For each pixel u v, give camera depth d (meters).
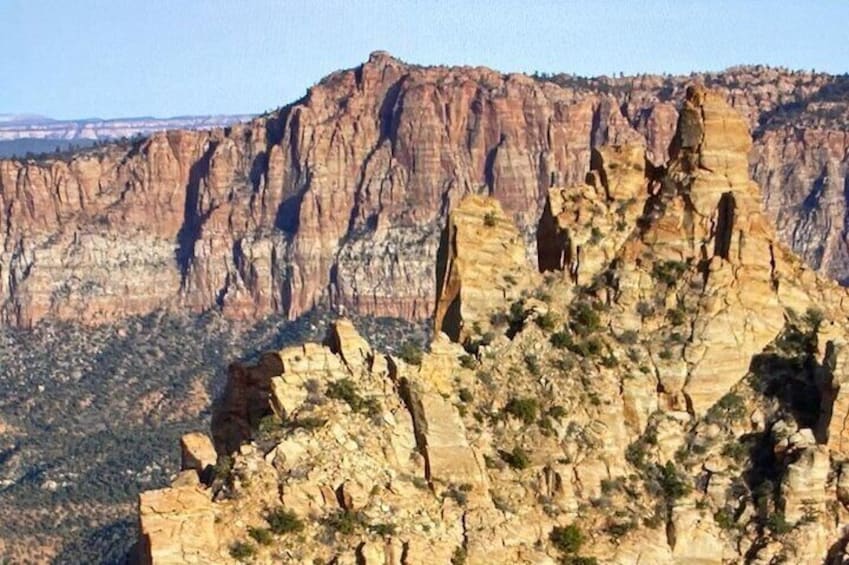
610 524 76.62
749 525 78.06
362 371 76.12
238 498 69.38
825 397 79.69
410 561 68.62
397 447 73.25
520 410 78.62
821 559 76.06
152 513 67.25
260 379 81.88
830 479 77.44
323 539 68.81
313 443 71.75
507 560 71.62
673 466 80.50
